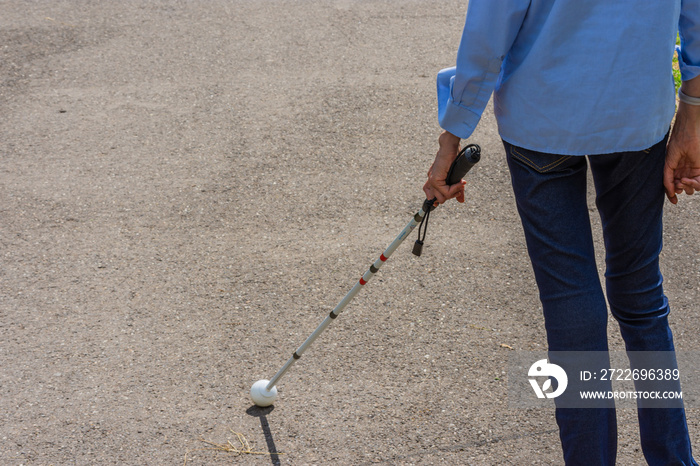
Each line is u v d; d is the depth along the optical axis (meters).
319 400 3.00
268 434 2.82
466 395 3.02
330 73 6.21
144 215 4.39
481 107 2.09
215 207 4.46
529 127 2.04
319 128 5.36
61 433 2.83
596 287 2.13
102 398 3.02
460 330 3.43
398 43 6.77
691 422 2.87
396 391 3.05
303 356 3.26
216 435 2.82
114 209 4.45
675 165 2.22
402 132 5.32
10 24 7.11
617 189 2.17
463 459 2.69
